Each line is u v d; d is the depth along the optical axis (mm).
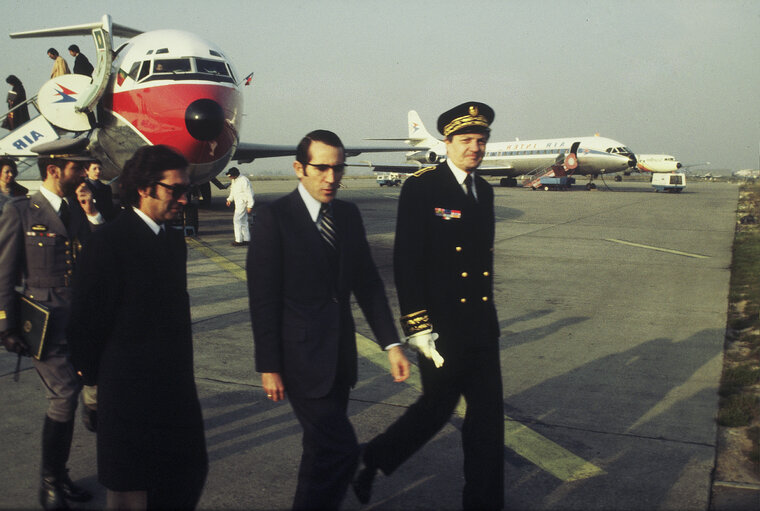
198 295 7793
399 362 2623
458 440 3738
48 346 2900
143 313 2330
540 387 4637
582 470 3330
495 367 2824
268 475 3248
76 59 13453
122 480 2322
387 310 2678
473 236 2830
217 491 3068
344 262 2521
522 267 10141
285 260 2441
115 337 2334
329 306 2480
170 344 2383
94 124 11648
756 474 3277
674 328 6402
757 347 5613
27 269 2984
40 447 3510
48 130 12719
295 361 2418
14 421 3865
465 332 2783
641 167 50938
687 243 13047
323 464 2396
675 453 3525
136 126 11297
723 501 2986
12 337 2848
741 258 10898
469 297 2809
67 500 2955
